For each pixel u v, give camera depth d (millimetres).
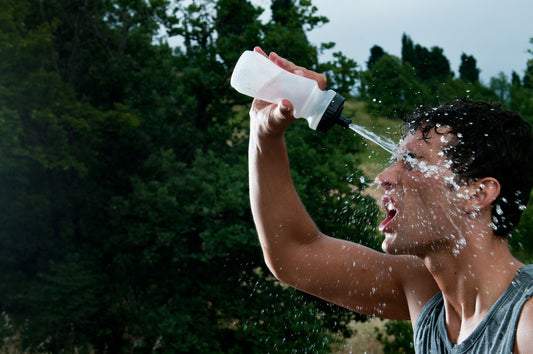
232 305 11906
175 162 13219
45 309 12375
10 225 13188
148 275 13117
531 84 13523
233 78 1260
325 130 1199
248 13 14336
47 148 12594
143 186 12922
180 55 14617
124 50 15070
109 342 12633
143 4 14102
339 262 1409
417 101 6418
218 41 13961
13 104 12328
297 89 1209
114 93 15023
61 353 12250
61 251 13375
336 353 10008
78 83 14891
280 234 1410
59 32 15039
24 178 13250
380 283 1386
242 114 14781
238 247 12031
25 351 12086
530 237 7254
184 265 13117
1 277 12914
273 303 11234
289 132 13188
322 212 11273
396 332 10836
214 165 13539
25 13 13406
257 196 1405
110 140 14156
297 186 11477
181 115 14320
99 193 13805
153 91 14008
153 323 11930
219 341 12141
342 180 11711
